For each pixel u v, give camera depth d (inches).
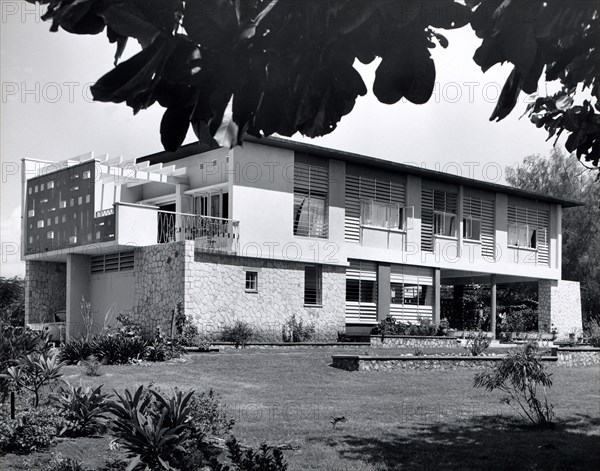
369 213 1171.3
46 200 1077.1
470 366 842.8
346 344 1007.6
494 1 99.8
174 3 86.4
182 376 657.0
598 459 386.6
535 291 1953.7
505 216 1393.9
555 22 99.8
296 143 1027.9
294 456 375.2
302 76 98.3
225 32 87.1
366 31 97.0
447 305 1549.0
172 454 325.7
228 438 398.9
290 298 1037.2
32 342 588.1
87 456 364.5
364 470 351.3
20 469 338.3
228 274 960.3
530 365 499.5
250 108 92.7
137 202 1130.7
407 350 988.6
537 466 368.8
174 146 96.7
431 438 434.6
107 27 94.4
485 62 105.1
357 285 1169.4
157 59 87.0
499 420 500.7
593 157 212.1
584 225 2004.2
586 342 1317.7
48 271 1126.4
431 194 1277.1
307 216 1079.0
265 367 738.8
